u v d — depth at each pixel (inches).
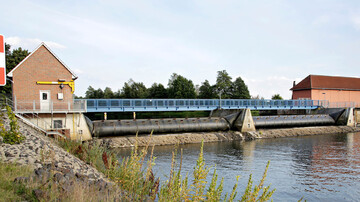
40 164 353.1
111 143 1248.2
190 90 2751.0
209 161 967.6
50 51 1113.4
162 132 1470.2
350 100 2746.1
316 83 2618.1
